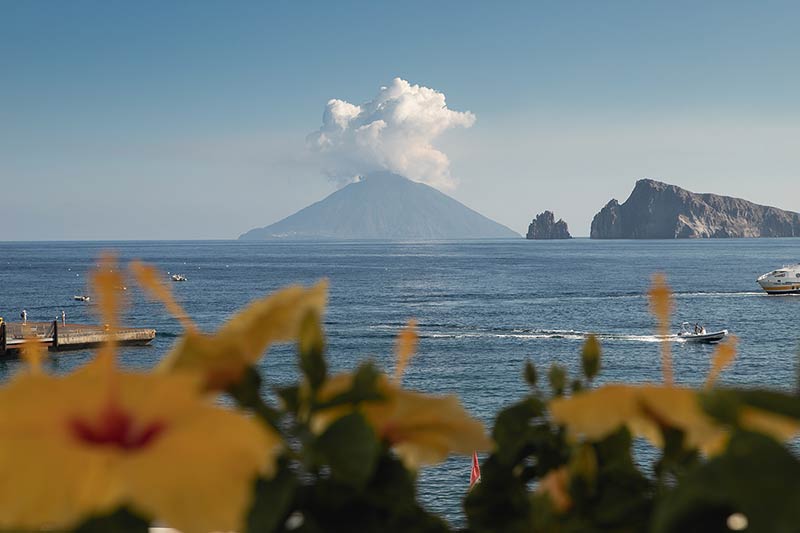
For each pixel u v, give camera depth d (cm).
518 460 172
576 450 151
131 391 93
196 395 96
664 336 129
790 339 11225
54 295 18462
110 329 100
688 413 122
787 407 93
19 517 80
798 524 83
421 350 10694
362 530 125
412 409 136
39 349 100
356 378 123
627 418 125
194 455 87
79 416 90
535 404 169
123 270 105
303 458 114
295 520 122
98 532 88
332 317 14138
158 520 88
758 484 87
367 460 112
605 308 15238
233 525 85
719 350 124
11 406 88
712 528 93
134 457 86
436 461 140
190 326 116
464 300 16762
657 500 129
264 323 119
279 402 122
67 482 82
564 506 154
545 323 13212
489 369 9369
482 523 170
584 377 166
